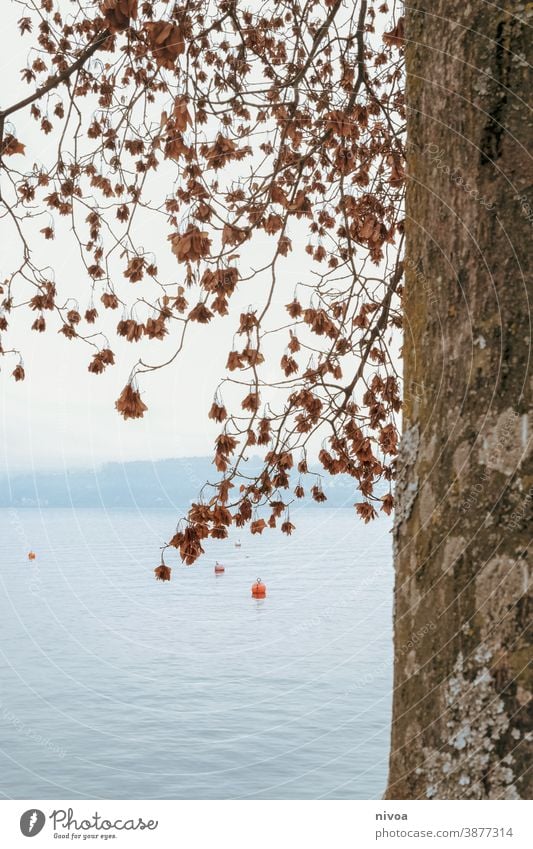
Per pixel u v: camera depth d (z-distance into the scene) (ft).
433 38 6.66
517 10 6.19
